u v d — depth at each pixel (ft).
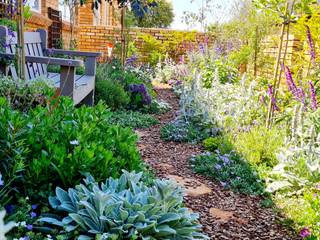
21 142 6.87
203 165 12.41
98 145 8.12
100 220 6.50
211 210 9.59
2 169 6.95
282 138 13.71
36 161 7.00
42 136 7.89
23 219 6.36
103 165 7.76
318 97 15.16
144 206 6.70
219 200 10.23
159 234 6.61
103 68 23.21
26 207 6.68
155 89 31.68
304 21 16.33
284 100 17.10
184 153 14.25
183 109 18.33
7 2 16.53
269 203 10.11
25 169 7.06
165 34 41.50
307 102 14.28
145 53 41.09
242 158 12.75
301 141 12.33
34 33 17.40
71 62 12.42
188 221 7.22
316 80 15.81
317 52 17.81
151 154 13.82
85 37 41.47
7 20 15.61
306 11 14.47
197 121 17.66
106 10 54.85
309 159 11.34
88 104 18.83
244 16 30.48
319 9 15.90
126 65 31.35
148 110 21.76
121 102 20.65
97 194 6.47
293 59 21.79
